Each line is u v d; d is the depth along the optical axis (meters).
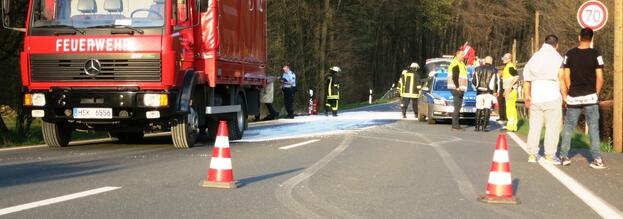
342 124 21.33
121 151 12.15
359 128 19.28
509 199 7.18
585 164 10.89
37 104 12.05
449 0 60.38
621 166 10.64
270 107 24.44
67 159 10.72
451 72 18.84
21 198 7.01
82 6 12.06
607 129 16.70
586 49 10.53
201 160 10.60
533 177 9.27
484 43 62.75
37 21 12.10
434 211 6.70
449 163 10.72
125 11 12.00
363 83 55.59
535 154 11.12
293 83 25.92
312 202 7.09
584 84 10.45
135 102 11.86
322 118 25.55
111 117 11.95
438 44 67.56
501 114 23.05
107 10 12.02
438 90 22.09
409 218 6.36
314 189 7.92
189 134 12.74
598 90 10.48
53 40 11.95
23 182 8.16
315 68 40.12
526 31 60.97
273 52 33.59
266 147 13.08
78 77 11.90
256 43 16.66
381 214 6.52
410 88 25.78
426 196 7.55
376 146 13.55
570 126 10.66
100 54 11.85
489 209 6.84
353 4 44.00
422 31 65.69
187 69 12.54
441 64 45.97
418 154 12.09
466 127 20.66
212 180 7.98
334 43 42.62
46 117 12.07
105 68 11.84
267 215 6.39
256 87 17.11
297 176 8.96
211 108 13.55
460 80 18.80
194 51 12.99
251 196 7.38
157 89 11.91
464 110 20.73
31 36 12.04
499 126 20.97
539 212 6.73
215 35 13.21
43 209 6.43
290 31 36.84
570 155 12.26
